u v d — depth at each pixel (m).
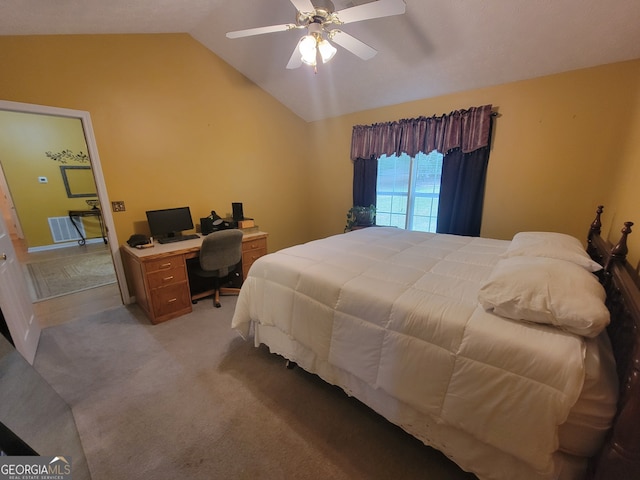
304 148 4.49
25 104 2.18
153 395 1.71
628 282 1.14
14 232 5.73
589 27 1.97
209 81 3.24
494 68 2.54
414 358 1.22
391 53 2.66
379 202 4.00
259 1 2.38
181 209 3.05
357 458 1.32
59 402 1.52
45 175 5.04
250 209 3.93
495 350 1.03
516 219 2.85
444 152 3.09
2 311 1.78
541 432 0.93
